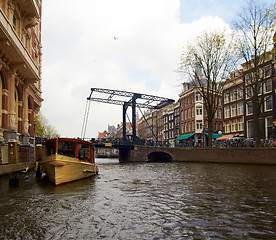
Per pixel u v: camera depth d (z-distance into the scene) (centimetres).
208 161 2880
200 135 4594
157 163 3325
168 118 6041
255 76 2405
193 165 2578
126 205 794
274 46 2288
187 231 557
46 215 684
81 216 673
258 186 1110
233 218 645
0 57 1366
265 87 3069
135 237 525
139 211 721
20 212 714
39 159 1728
